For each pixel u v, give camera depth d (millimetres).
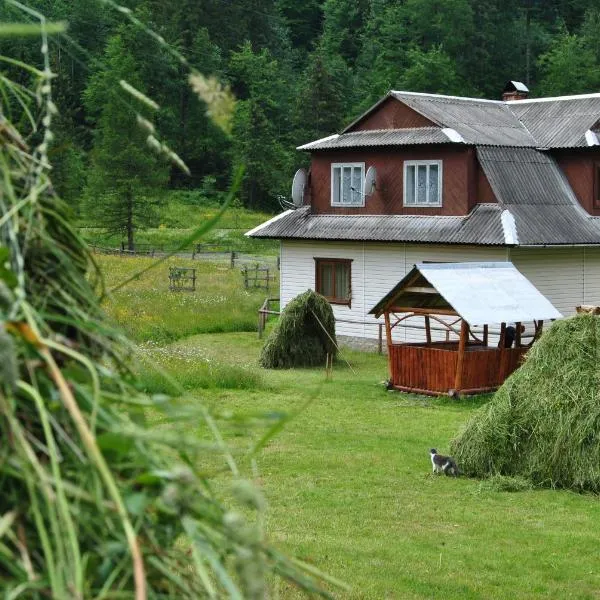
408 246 39750
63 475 2963
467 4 138250
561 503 17766
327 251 42781
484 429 19672
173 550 3225
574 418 18984
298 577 3242
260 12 148750
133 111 3373
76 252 3689
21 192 3539
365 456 20984
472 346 31562
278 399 28156
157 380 20016
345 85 141875
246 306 48219
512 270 30500
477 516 16672
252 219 111188
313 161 44062
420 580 13008
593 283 39250
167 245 89938
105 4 3189
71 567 2703
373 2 155125
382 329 40688
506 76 141000
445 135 38656
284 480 18578
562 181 40062
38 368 3037
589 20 138750
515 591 12820
